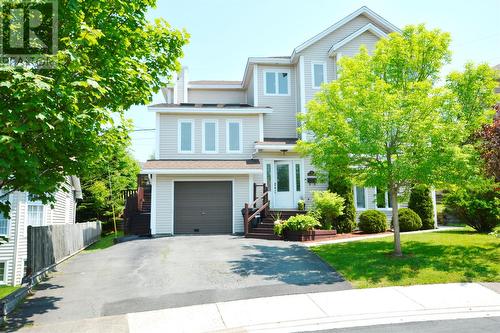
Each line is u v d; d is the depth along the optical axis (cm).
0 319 661
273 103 2147
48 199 762
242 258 1151
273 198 1941
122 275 1006
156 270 1038
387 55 1217
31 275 912
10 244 1419
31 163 597
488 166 1030
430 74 1225
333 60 2091
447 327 607
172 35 945
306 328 614
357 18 2133
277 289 837
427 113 1055
